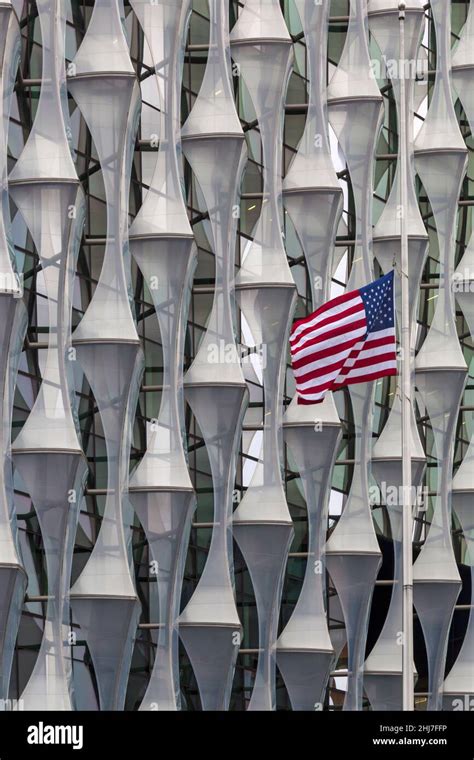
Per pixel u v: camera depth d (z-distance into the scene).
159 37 98.31
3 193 93.50
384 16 104.31
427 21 109.44
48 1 95.62
